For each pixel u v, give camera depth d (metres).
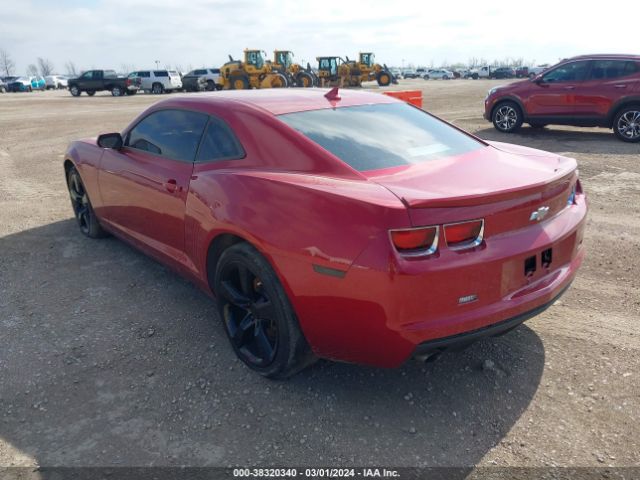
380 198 2.32
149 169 3.71
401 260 2.23
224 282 2.99
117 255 4.77
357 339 2.43
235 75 34.03
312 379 2.95
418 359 2.45
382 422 2.61
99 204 4.62
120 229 4.39
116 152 4.23
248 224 2.71
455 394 2.80
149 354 3.20
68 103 26.80
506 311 2.47
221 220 2.87
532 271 2.58
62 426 2.60
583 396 2.76
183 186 3.30
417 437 2.50
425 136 3.26
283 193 2.61
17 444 2.48
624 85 10.45
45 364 3.11
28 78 51.31
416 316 2.29
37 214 6.14
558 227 2.72
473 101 22.55
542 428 2.54
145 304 3.83
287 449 2.44
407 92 11.61
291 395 2.81
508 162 2.98
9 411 2.71
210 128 3.31
